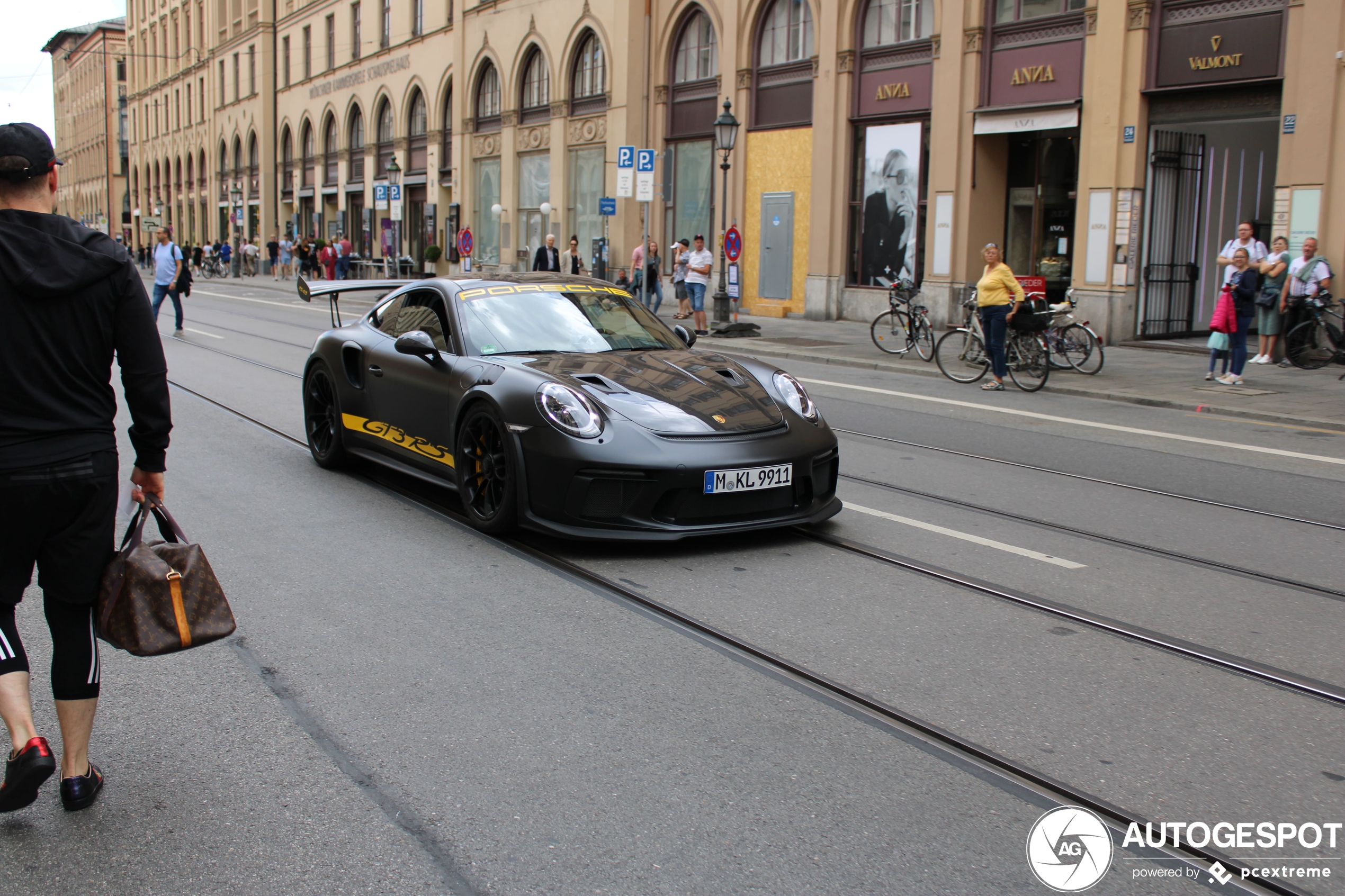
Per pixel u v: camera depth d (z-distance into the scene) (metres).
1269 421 10.57
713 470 5.47
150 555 2.99
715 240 26.14
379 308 7.71
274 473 7.59
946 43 19.73
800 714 3.71
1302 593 5.14
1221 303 12.62
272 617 4.64
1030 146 19.42
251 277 50.81
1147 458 8.58
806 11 23.19
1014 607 4.86
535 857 2.82
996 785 3.23
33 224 2.83
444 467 6.47
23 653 2.89
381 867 2.78
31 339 2.78
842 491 7.21
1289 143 15.01
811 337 19.33
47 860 2.81
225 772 3.28
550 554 5.60
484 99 36.31
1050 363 13.41
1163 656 4.28
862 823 3.00
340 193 48.19
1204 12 15.96
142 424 3.00
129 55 78.38
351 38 46.22
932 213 20.25
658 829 2.96
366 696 3.83
